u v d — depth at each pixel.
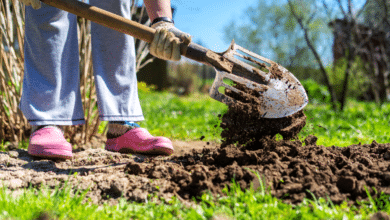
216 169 1.57
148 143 1.96
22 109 1.86
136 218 1.22
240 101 1.73
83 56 2.60
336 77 11.25
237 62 1.73
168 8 1.88
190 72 17.36
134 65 2.05
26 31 1.84
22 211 1.14
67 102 1.91
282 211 1.21
